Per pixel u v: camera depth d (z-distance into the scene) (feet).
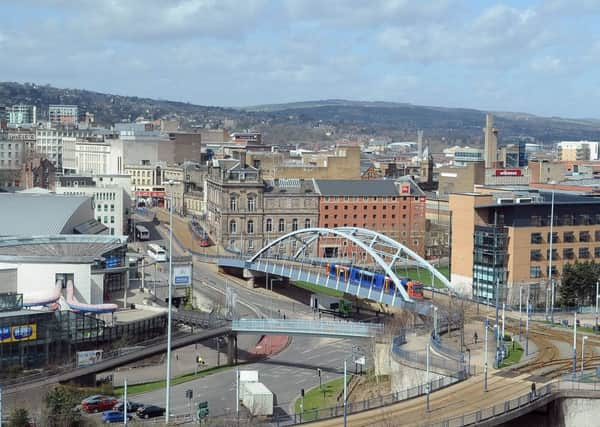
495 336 599.57
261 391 535.19
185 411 534.37
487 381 484.74
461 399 450.30
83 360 583.99
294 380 634.43
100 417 497.05
